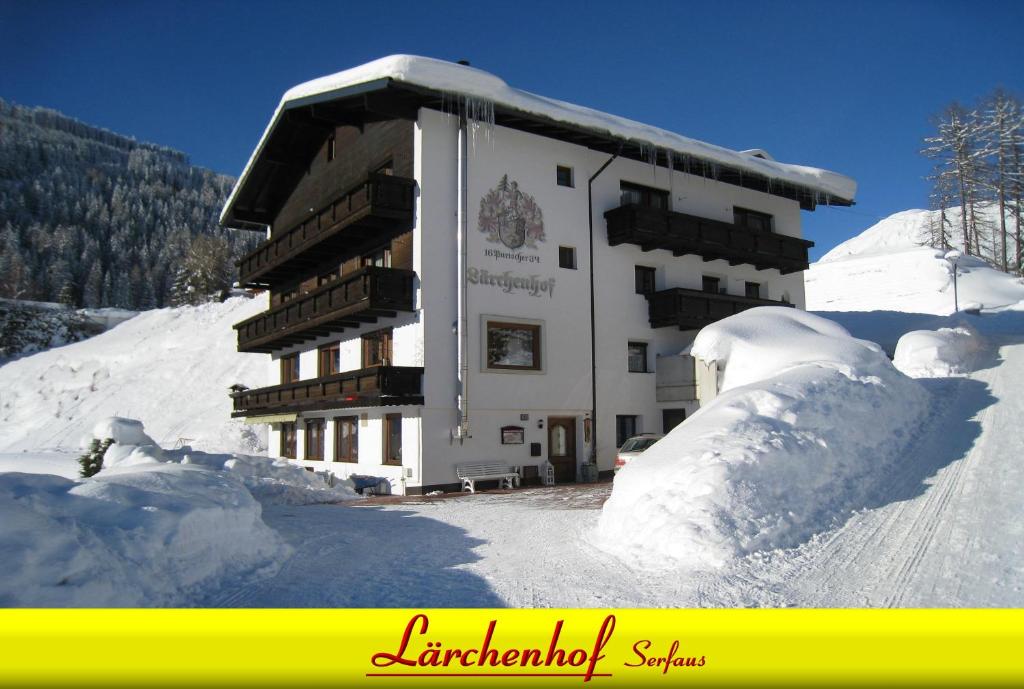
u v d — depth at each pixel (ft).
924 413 40.60
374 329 66.90
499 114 63.41
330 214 68.49
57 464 102.78
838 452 32.96
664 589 23.58
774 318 55.98
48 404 161.99
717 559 25.34
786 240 84.79
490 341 62.75
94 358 176.96
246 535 28.48
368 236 68.28
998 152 195.62
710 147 76.89
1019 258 188.65
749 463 29.45
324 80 65.36
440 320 60.54
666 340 75.72
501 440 62.64
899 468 33.65
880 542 26.16
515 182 65.92
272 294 95.45
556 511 41.42
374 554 30.60
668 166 78.28
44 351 200.85
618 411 70.49
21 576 17.84
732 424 33.06
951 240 212.84
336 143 76.28
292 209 87.56
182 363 159.53
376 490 62.28
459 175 62.28
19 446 141.49
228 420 124.67
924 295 146.51
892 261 173.99
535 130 67.67
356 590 24.86
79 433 141.59
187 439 120.06
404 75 57.77
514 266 64.80
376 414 66.33
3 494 20.21
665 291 73.00
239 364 150.10
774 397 35.35
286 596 24.11
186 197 537.65
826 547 26.22
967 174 199.72
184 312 198.18
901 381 41.63
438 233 61.26
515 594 23.91
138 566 22.15
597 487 58.49
